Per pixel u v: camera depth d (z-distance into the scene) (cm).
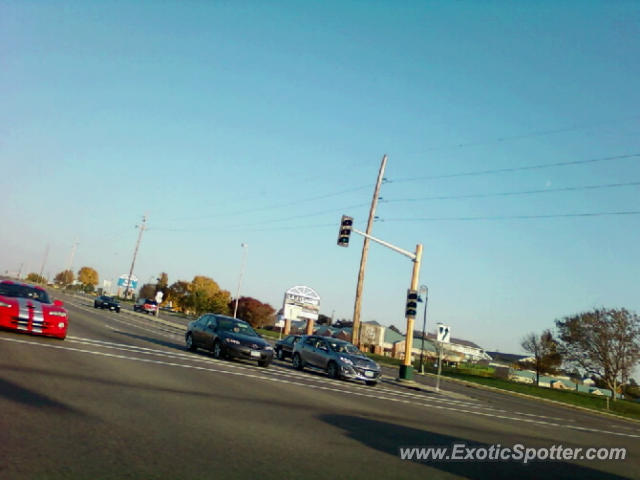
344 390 1538
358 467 625
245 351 1848
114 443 590
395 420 1048
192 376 1252
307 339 2169
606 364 5094
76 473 483
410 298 2436
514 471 727
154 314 6631
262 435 723
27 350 1258
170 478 498
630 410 3669
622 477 797
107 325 2811
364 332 7906
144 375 1143
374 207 3447
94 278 14888
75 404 761
